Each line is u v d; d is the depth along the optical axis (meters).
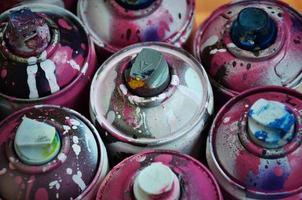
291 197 0.35
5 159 0.35
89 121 0.38
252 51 0.39
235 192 0.36
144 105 0.37
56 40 0.39
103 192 0.35
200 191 0.34
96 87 0.39
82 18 0.43
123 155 0.38
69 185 0.35
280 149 0.35
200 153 0.40
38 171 0.35
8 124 0.37
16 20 0.38
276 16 0.40
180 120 0.37
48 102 0.39
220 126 0.37
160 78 0.37
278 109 0.35
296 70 0.39
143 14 0.41
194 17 0.43
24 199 0.35
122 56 0.40
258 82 0.39
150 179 0.33
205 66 0.41
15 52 0.39
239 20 0.38
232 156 0.36
